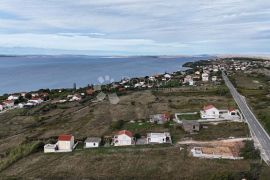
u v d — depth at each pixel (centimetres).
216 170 6906
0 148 9838
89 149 8988
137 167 7356
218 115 11388
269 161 7312
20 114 15062
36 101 18038
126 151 8538
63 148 9081
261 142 8619
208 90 17062
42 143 9450
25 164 8088
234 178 6469
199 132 9762
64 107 15838
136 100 15725
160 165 7388
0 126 12925
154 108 13575
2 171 7688
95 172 7238
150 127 10762
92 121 12119
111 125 11162
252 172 6625
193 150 8175
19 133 11650
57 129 11456
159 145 8862
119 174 7056
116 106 14550
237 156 7700
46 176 7181
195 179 6600
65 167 7650
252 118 11138
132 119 11988
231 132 9562
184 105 13738
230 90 16962
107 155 8306
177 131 10075
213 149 8200
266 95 15100
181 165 7306
